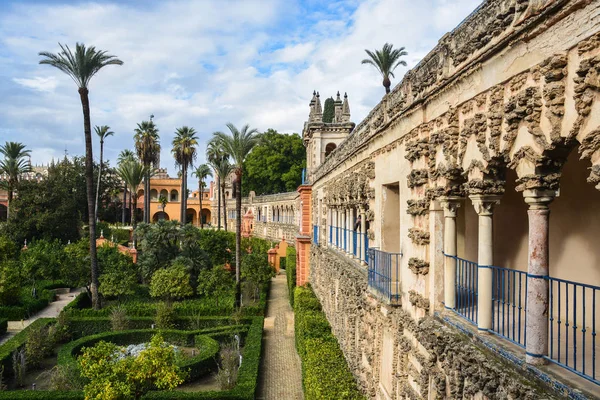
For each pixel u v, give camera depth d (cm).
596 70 496
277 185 8125
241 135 3741
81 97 3416
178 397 1925
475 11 786
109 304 3700
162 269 3700
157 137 6931
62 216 6228
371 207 1571
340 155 2300
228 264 5059
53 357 2666
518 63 650
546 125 585
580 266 923
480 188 768
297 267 4091
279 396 2155
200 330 2928
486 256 779
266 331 3244
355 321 1784
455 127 864
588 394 523
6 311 3412
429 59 997
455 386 798
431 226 993
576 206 933
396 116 1212
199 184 9019
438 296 970
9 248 4294
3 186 6431
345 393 1515
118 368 1620
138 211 10281
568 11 539
